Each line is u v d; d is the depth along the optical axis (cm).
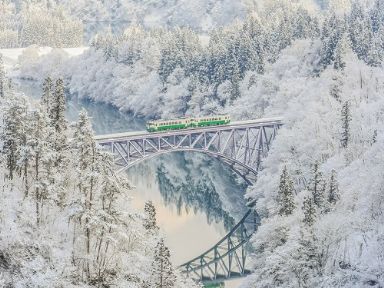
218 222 12606
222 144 17538
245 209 13450
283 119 14675
